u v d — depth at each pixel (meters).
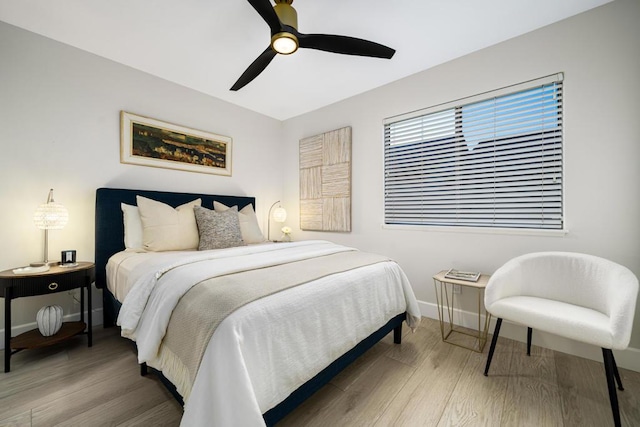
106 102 2.46
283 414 1.13
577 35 1.90
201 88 3.05
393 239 2.90
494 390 1.52
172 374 1.14
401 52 2.35
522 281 1.84
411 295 2.05
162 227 2.35
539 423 1.28
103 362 1.76
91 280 2.02
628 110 1.75
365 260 1.95
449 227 2.50
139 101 2.66
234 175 3.49
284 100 3.37
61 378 1.59
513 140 2.19
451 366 1.77
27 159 2.09
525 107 2.15
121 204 2.44
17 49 2.04
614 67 1.79
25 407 1.34
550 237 2.03
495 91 2.25
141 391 1.47
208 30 2.06
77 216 2.32
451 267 2.51
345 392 1.50
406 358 1.87
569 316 1.43
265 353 1.05
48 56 2.17
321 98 3.31
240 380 0.90
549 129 2.04
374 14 1.89
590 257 1.67
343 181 3.29
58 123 2.22
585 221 1.89
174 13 1.88
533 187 2.13
